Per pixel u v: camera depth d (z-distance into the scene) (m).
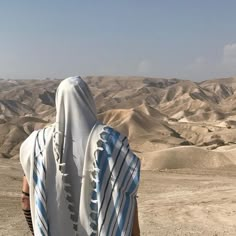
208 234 12.19
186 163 39.59
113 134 2.36
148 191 20.81
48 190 2.37
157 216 14.95
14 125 107.50
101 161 2.32
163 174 27.27
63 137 2.36
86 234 2.33
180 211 15.89
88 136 2.36
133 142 86.62
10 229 11.92
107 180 2.31
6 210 14.66
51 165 2.38
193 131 109.12
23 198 2.46
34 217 2.39
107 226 2.29
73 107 2.37
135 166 2.33
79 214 2.33
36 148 2.41
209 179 25.70
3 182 21.28
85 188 2.33
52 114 189.62
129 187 2.32
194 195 19.83
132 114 110.12
